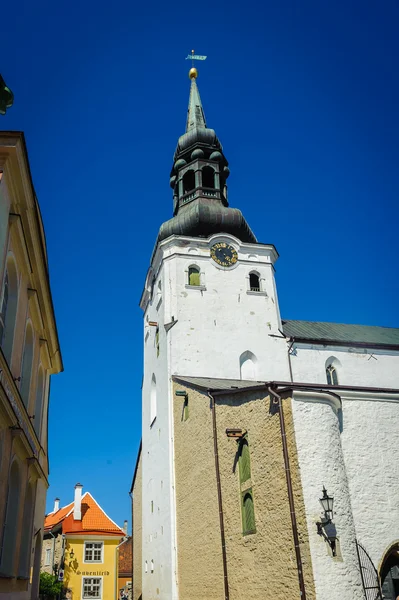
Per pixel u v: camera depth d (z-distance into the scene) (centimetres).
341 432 2266
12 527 1889
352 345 3847
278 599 1880
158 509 3362
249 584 2053
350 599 1752
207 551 2442
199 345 3591
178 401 3209
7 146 1450
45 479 2802
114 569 5616
